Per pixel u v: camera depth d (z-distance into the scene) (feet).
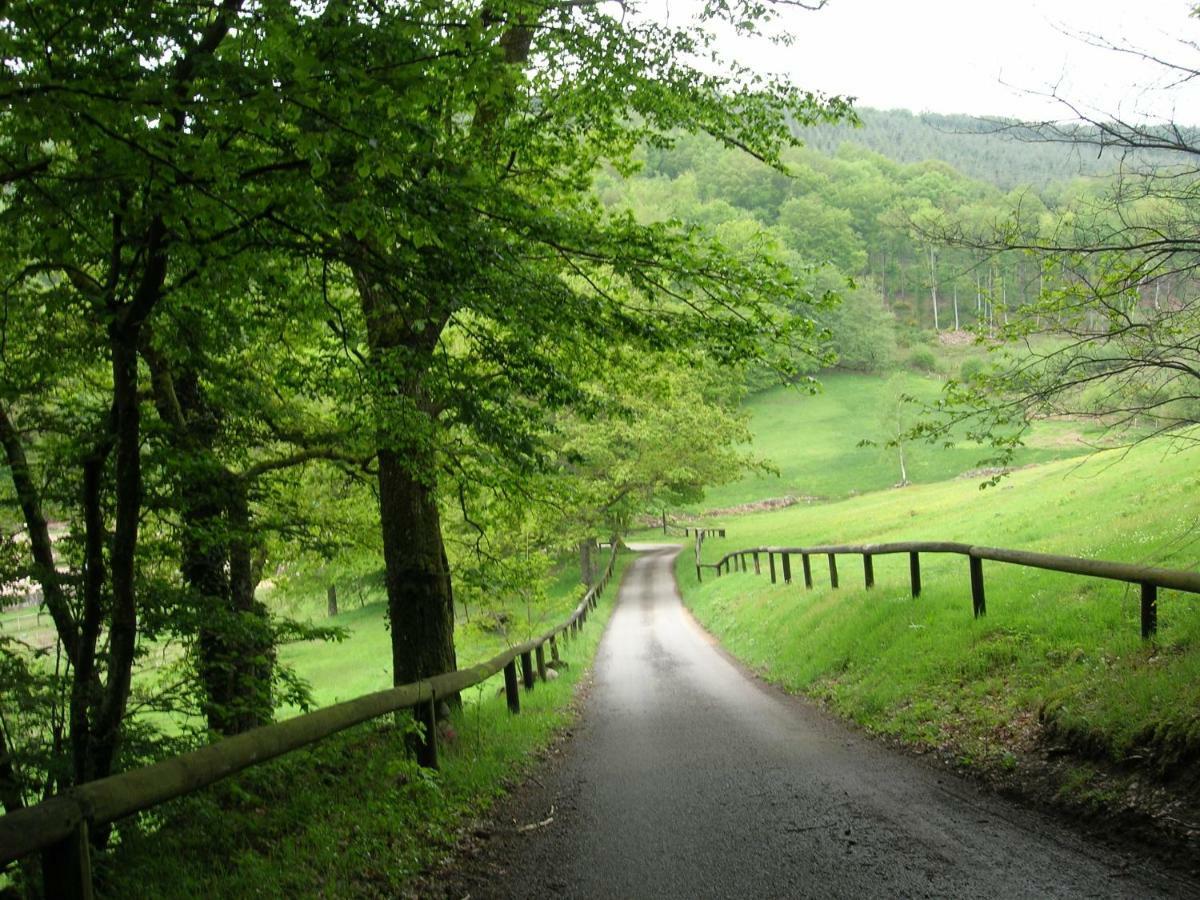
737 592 81.41
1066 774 18.43
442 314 24.20
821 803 19.11
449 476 36.55
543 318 22.56
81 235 19.71
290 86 14.58
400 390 27.99
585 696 44.27
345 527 42.55
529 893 14.93
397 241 18.89
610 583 133.90
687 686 44.29
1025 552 29.71
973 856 14.85
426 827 18.26
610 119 28.19
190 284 19.53
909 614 37.29
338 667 94.99
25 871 13.85
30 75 13.37
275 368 33.88
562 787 23.18
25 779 19.61
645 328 25.84
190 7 14.89
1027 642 27.94
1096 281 22.80
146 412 28.37
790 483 235.40
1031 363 25.14
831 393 337.93
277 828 16.72
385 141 15.57
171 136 14.57
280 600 73.41
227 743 13.04
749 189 455.22
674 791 21.48
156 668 30.14
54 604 21.83
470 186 19.20
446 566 36.60
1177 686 18.66
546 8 22.43
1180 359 22.97
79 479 23.21
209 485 29.73
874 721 27.78
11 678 19.67
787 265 28.12
